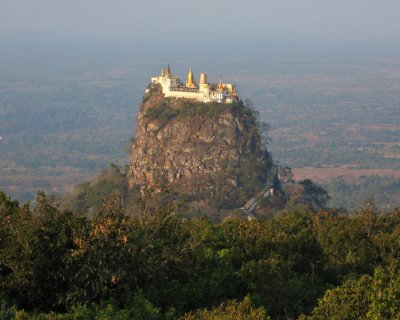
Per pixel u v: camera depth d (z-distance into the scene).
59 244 62.75
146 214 77.50
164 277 67.31
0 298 59.72
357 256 87.06
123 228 64.88
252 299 67.31
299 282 70.44
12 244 62.84
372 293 59.56
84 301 60.69
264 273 69.69
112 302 61.12
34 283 61.59
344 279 78.88
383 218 112.81
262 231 88.56
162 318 60.66
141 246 66.69
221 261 76.81
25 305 62.44
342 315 58.41
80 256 61.56
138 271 64.81
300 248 83.00
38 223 63.72
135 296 62.47
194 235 80.31
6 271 64.06
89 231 63.81
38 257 61.81
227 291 70.44
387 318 57.00
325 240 90.06
